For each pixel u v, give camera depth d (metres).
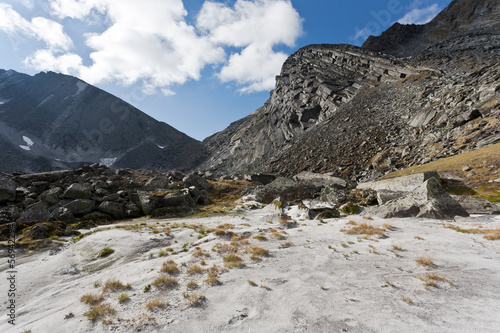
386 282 8.98
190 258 12.89
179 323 6.82
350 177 54.00
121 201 31.23
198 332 6.34
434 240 14.27
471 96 51.53
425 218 20.59
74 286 10.59
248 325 6.56
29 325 7.38
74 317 7.64
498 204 22.50
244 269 10.88
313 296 8.09
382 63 118.94
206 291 8.80
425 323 6.22
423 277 9.26
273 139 134.25
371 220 21.19
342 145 73.12
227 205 39.09
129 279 10.64
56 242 17.09
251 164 129.25
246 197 43.31
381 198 27.86
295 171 73.44
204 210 33.75
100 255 14.73
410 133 59.41
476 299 7.40
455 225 17.75
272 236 16.69
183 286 9.37
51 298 9.43
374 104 90.50
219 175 140.62
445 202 21.12
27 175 34.72
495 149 34.25
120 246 16.03
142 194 33.00
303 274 10.09
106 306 8.04
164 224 23.78
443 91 65.19
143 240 17.20
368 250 13.05
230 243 15.27
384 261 11.27
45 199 27.80
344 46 160.75
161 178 41.97
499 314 6.45
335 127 89.81
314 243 14.87
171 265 11.54
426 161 43.44
